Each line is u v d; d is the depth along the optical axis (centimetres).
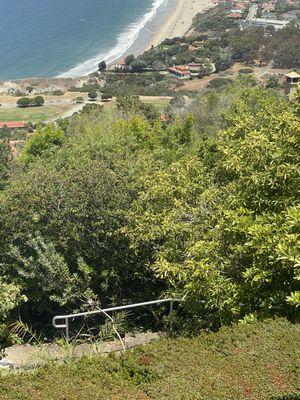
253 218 715
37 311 1126
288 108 1062
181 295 768
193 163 972
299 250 570
